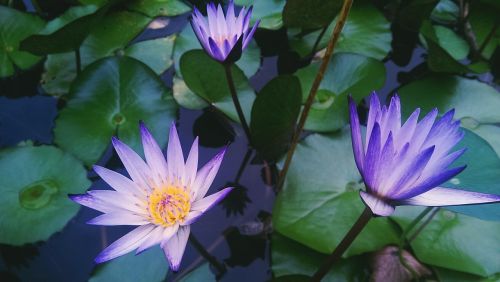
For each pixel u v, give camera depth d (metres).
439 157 0.41
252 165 0.65
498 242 0.54
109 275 0.52
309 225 0.55
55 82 0.71
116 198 0.46
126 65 0.68
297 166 0.60
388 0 0.84
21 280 0.56
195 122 0.68
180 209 0.45
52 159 0.60
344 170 0.59
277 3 0.79
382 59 0.74
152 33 0.79
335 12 0.68
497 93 0.68
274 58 0.77
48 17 0.81
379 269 0.54
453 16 0.83
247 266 0.57
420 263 0.54
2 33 0.72
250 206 0.61
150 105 0.66
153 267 0.52
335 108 0.65
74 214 0.57
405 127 0.42
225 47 0.55
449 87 0.68
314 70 0.70
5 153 0.60
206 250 0.58
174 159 0.47
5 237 0.55
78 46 0.67
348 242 0.47
